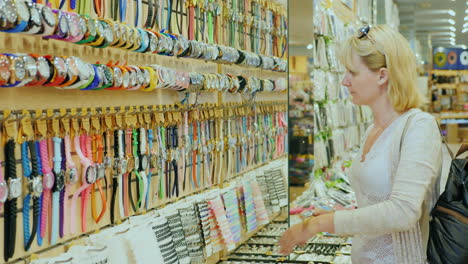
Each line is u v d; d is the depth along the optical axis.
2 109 1.63
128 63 2.25
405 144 1.83
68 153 1.89
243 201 3.04
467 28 13.32
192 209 2.61
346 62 1.99
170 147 2.51
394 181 1.82
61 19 1.70
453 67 13.99
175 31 2.56
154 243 2.22
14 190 1.64
